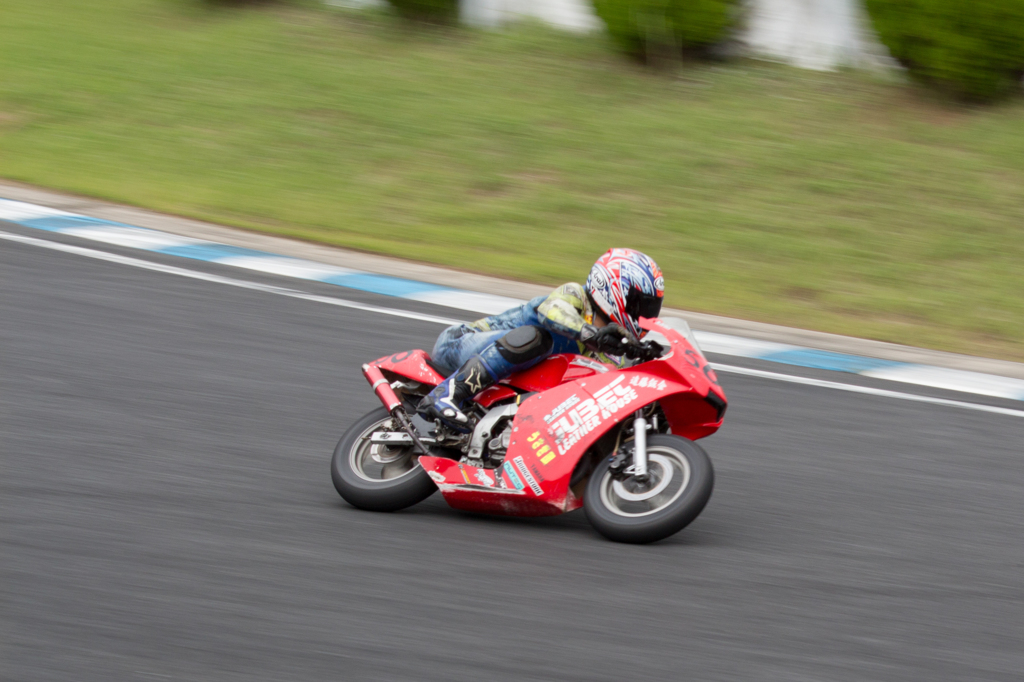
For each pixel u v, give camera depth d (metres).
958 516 9.53
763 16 29.22
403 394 9.66
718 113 26.48
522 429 8.52
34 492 8.80
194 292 16.09
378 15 33.25
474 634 6.71
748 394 12.98
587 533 8.55
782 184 23.25
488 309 16.06
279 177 23.80
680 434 8.84
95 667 6.15
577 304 8.51
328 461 10.22
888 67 27.97
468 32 31.92
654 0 28.56
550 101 27.44
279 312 15.38
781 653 6.65
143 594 7.06
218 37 32.28
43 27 33.38
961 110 26.27
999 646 6.91
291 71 29.53
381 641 6.58
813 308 18.00
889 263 20.02
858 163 23.97
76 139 25.73
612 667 6.39
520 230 21.30
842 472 10.56
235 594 7.13
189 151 25.12
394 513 8.97
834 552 8.44
